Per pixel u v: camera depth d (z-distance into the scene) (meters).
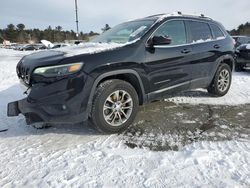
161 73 4.48
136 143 3.64
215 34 5.80
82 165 3.07
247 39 13.72
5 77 8.79
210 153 3.27
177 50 4.72
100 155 3.30
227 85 6.12
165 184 2.68
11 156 3.32
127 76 4.15
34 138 3.85
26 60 4.02
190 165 3.01
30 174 2.92
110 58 3.82
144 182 2.72
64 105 3.58
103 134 3.96
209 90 5.96
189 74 5.04
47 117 3.59
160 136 3.87
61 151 3.43
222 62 6.00
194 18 5.38
